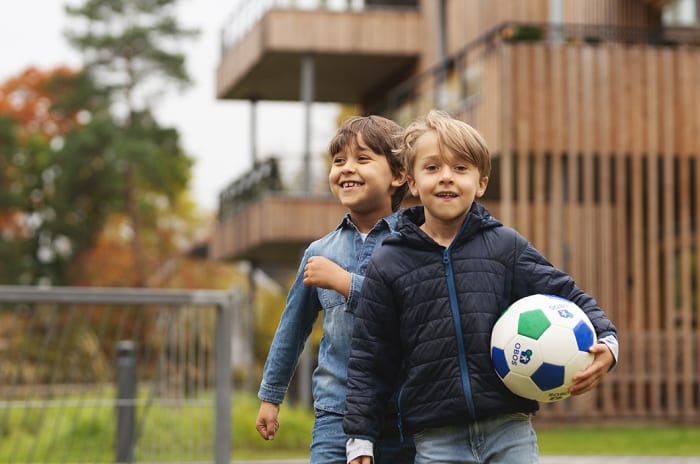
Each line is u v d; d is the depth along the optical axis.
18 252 49.91
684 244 15.94
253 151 26.95
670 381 15.78
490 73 16.23
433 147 4.02
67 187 44.34
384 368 4.15
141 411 7.89
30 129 53.88
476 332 4.00
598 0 19.22
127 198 46.75
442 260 4.07
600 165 15.98
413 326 4.06
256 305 31.23
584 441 13.05
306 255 4.63
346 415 4.12
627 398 15.75
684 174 16.00
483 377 3.99
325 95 26.83
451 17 21.59
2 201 49.00
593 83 15.95
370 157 4.47
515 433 4.02
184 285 50.84
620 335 15.90
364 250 4.49
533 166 16.20
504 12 19.06
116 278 47.81
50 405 7.76
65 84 44.22
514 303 4.05
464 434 4.02
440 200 4.02
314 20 22.81
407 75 23.89
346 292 4.31
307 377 22.50
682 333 15.88
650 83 15.99
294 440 14.56
